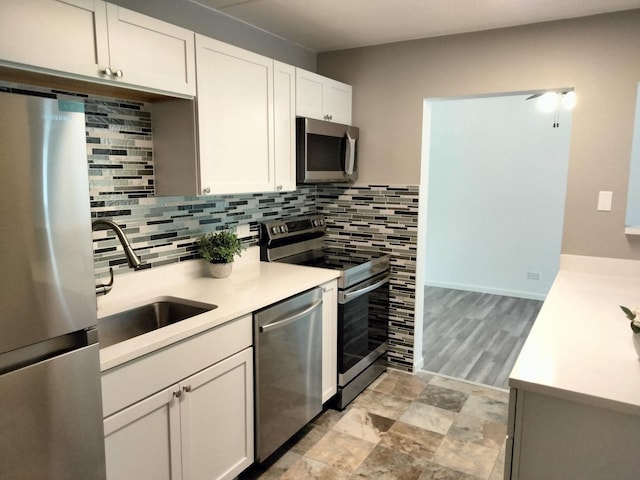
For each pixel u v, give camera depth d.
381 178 3.38
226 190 2.31
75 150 1.25
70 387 1.30
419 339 3.50
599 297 2.22
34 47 1.47
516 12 2.59
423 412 2.87
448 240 5.97
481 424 2.73
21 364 1.21
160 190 2.29
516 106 5.33
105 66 1.69
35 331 1.21
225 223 2.79
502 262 5.66
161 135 2.23
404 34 3.03
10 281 1.14
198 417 1.87
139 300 2.15
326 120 3.12
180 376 1.76
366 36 3.09
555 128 5.16
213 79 2.18
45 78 1.66
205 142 2.16
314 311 2.52
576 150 2.71
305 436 2.60
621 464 1.28
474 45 2.96
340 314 2.80
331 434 2.62
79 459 1.35
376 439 2.57
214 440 1.96
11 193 1.13
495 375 3.42
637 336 1.46
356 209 3.50
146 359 1.62
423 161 3.28
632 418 1.24
